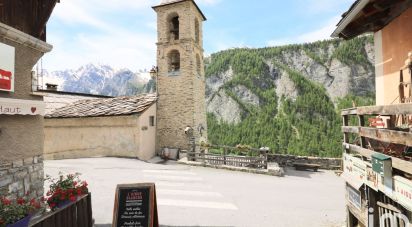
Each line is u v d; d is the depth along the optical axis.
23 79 5.75
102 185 9.50
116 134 15.65
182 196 8.74
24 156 5.72
